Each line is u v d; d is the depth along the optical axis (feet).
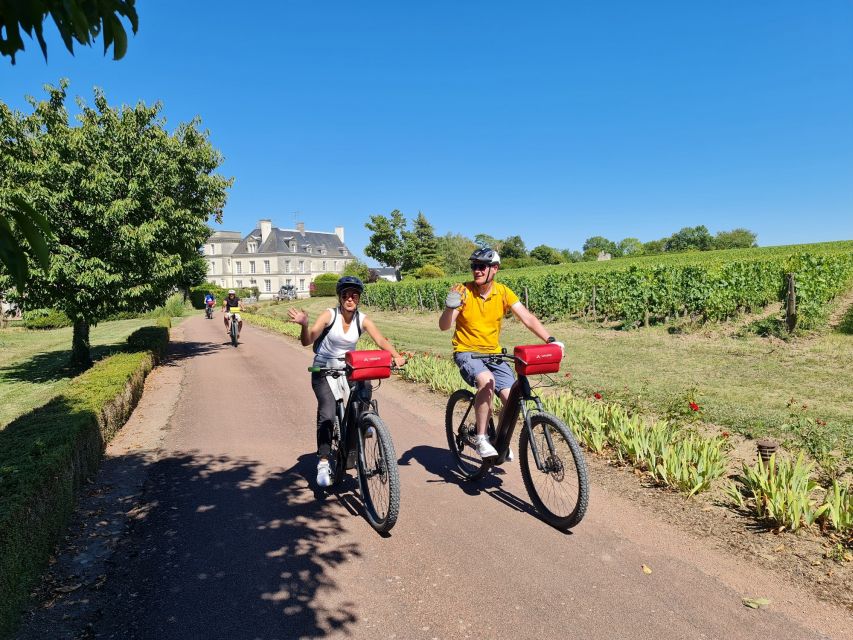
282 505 14.70
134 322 110.52
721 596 9.98
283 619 9.50
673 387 27.99
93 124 45.47
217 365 43.91
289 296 232.73
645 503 14.29
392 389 30.86
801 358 34.40
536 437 13.56
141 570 11.30
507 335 57.26
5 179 39.29
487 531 12.84
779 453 17.85
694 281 52.54
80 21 5.93
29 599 10.21
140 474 17.47
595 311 63.82
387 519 12.36
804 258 59.57
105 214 41.04
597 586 10.36
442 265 283.38
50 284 40.98
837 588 10.19
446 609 9.70
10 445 14.37
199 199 54.29
